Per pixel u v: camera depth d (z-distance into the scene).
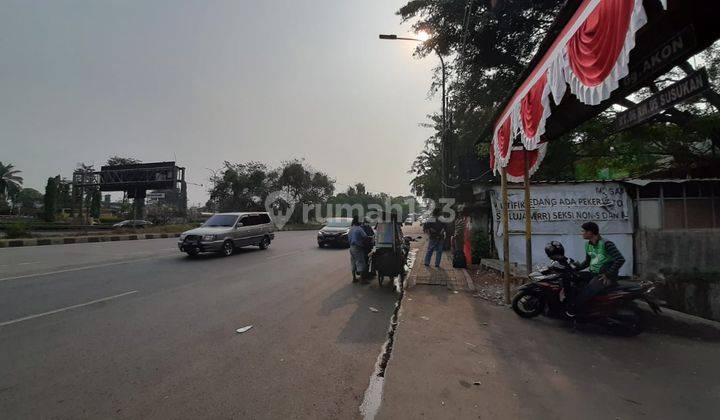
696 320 5.68
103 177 46.38
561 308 5.54
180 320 5.59
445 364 3.97
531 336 4.93
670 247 8.37
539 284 5.62
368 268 9.08
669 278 7.14
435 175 29.81
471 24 12.93
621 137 10.35
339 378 3.70
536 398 3.26
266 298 7.11
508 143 6.25
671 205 8.80
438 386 3.46
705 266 8.21
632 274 8.88
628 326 4.98
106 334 4.92
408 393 3.32
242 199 43.25
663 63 2.95
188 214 45.53
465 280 8.57
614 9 2.52
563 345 4.63
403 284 8.47
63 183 58.03
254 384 3.55
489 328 5.25
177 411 3.06
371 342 4.77
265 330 5.19
